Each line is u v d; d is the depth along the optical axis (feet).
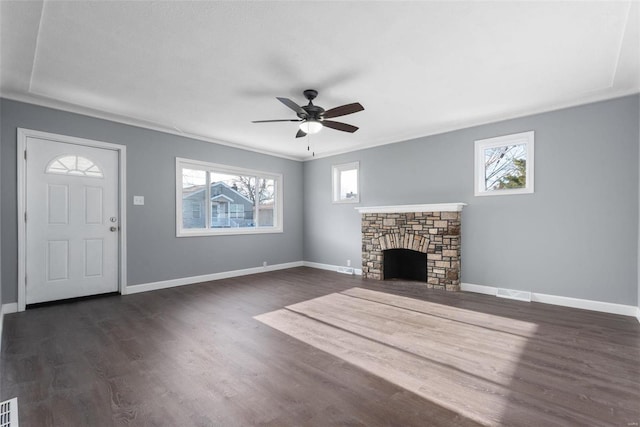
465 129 14.79
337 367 7.30
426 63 8.95
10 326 9.95
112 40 7.74
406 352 8.09
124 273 13.98
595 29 7.26
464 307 12.00
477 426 5.25
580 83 10.27
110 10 6.59
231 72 9.46
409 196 16.75
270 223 20.83
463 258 14.80
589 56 8.52
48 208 12.20
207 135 16.49
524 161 13.39
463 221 14.83
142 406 5.80
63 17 6.79
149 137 14.89
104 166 13.64
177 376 6.89
